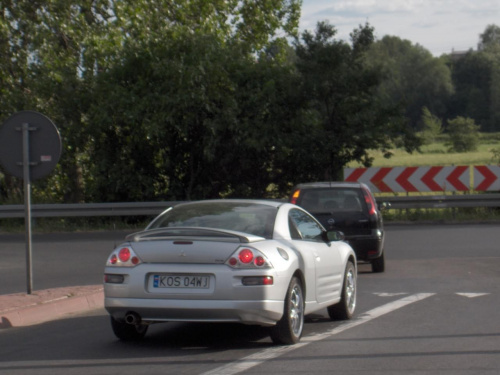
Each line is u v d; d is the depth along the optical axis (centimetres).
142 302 982
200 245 980
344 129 3156
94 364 931
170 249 984
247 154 3209
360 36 3209
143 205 2980
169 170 3306
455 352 977
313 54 3181
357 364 912
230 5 3906
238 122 3117
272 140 3139
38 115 1376
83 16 3366
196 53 3175
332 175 3278
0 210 2905
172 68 3084
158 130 3044
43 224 2964
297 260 1038
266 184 3347
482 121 16012
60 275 1778
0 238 2631
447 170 3134
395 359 938
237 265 968
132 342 1070
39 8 3406
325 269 1154
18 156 1382
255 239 999
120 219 3170
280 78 3225
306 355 966
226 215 1080
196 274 972
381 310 1317
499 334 1095
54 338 1102
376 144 3155
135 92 3177
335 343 1042
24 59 3366
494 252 2128
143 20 3400
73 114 3256
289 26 3997
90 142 3269
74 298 1362
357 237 1778
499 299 1419
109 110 3131
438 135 13650
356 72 3153
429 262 1966
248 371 881
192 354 982
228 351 998
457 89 17150
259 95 3147
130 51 3192
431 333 1108
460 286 1584
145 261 994
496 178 3109
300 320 1056
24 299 1344
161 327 1191
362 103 3155
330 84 3153
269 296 973
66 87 3238
